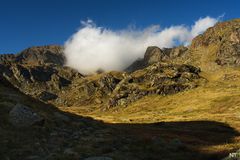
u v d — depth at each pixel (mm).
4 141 30422
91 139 36469
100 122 55625
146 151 32625
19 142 31281
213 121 93188
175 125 84188
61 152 30109
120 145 34719
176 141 36406
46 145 32062
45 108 47688
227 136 50750
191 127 75188
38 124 37344
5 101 41969
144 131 52250
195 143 40000
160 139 37094
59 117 44281
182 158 29891
